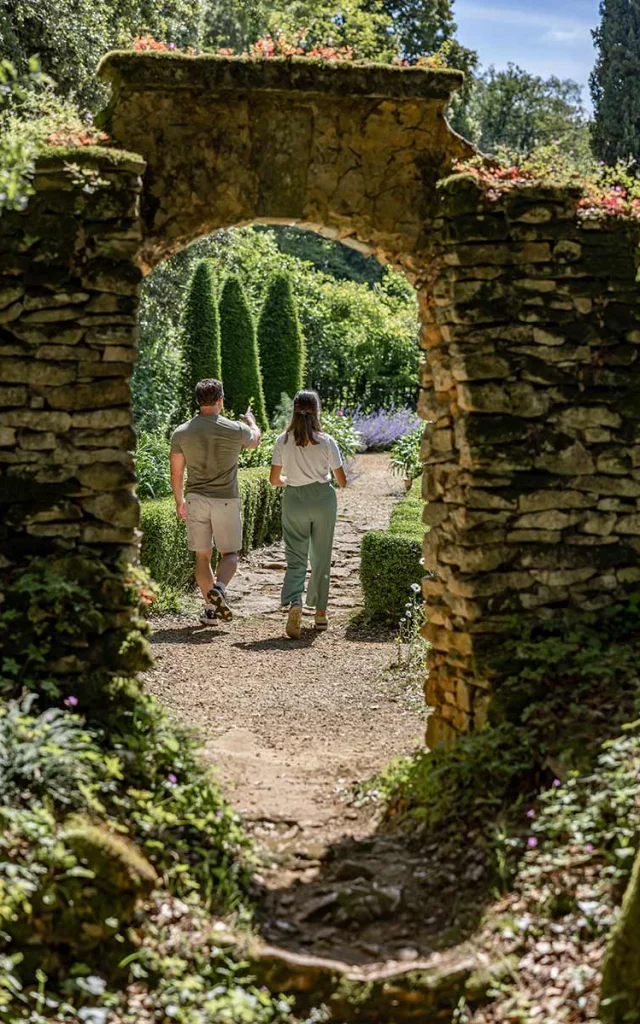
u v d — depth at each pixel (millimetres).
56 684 4609
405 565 9289
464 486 5148
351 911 4109
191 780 4520
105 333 4758
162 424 13797
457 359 5109
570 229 5148
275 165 5262
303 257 32094
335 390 26016
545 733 4621
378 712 6906
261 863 4441
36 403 4730
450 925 4020
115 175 4742
